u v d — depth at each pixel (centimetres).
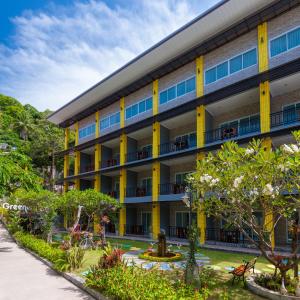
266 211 866
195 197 980
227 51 1972
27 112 6059
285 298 722
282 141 1648
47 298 786
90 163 3497
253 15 1736
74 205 1800
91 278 858
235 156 805
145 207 2631
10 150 1897
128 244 1931
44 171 4697
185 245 1828
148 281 756
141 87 2619
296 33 1638
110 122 2975
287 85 1705
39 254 1418
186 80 2231
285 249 1494
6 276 1037
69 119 3591
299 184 768
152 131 2592
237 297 767
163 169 2342
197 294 698
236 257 1396
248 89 1753
